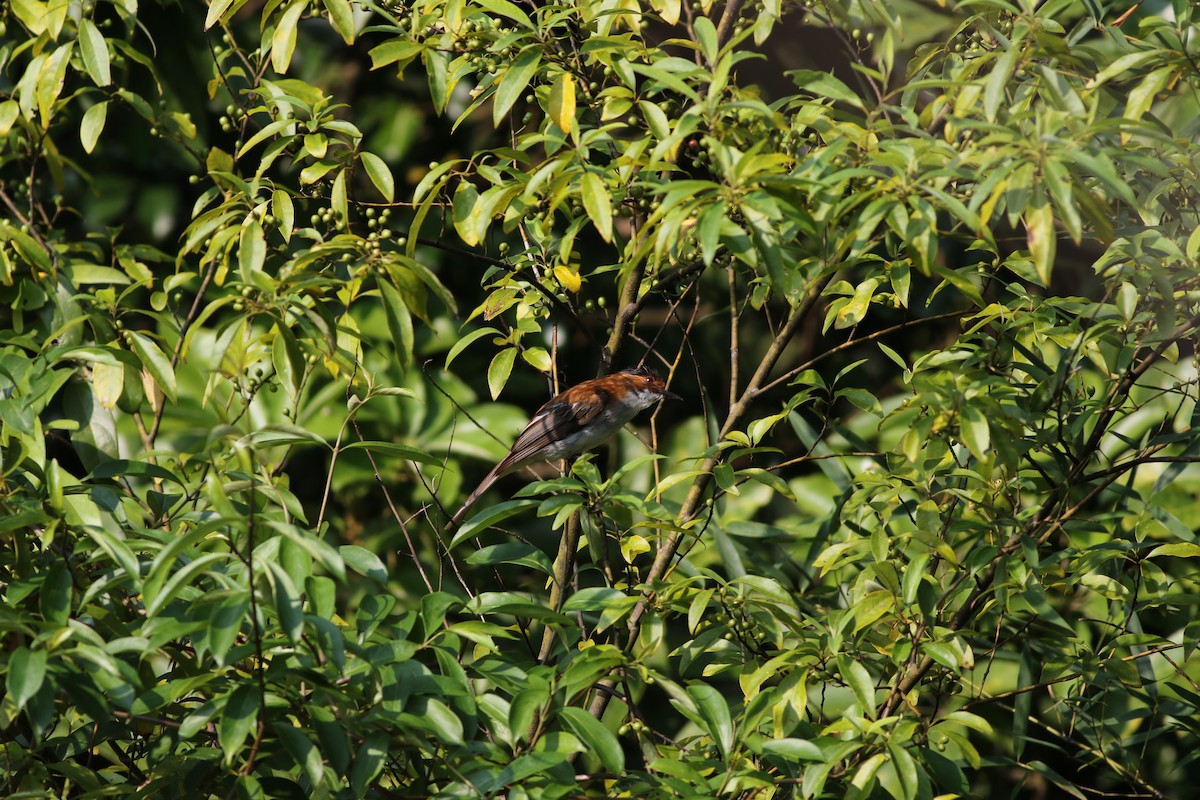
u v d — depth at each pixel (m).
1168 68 6.66
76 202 15.46
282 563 5.92
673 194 5.96
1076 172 7.01
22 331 9.63
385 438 14.93
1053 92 6.49
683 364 16.22
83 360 8.22
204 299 14.80
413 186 15.94
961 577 8.30
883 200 5.99
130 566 5.79
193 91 14.92
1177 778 11.27
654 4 7.94
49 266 8.40
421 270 6.96
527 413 16.39
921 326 15.20
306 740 5.69
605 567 8.12
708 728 6.57
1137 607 8.45
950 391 6.88
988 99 6.12
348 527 14.94
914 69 9.02
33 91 8.64
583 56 8.48
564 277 8.77
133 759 7.85
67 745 7.93
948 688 8.73
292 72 15.88
